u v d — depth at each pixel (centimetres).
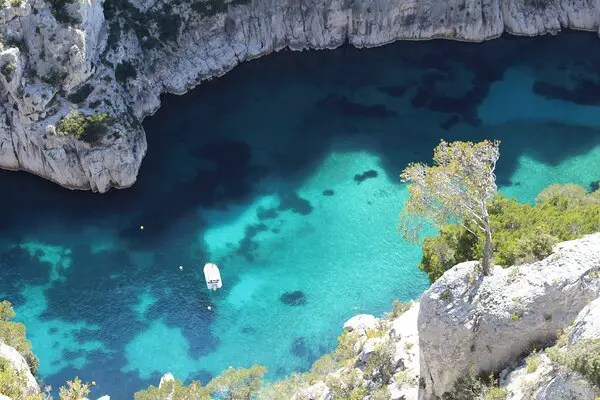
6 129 11694
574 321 4869
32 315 10100
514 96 13538
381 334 7569
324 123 13112
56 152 11456
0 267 10712
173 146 12631
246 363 9525
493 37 14688
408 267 10681
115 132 11619
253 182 12044
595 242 5341
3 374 6538
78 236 11150
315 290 10438
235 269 10725
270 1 14038
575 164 12138
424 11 14462
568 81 13812
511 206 7488
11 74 11169
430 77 13988
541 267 5319
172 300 10325
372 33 14488
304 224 11356
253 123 13112
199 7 13450
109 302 10288
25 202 11619
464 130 12900
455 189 5488
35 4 11288
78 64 11488
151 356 9638
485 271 5328
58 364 9494
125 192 11838
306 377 8331
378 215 11444
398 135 12850
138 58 12862
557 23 14700
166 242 11100
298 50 14500
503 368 5300
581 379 4441
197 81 13675
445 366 5328
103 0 12350
